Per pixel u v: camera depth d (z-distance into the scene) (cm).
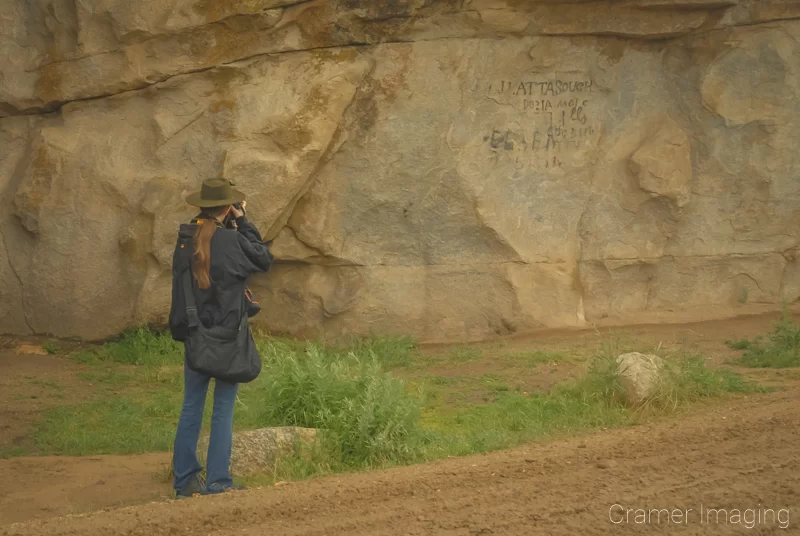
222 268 597
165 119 1184
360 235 1234
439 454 705
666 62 1312
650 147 1297
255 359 612
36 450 795
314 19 1178
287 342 1185
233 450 680
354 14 1177
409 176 1234
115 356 1126
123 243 1163
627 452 629
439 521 498
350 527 494
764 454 609
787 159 1312
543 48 1261
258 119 1171
